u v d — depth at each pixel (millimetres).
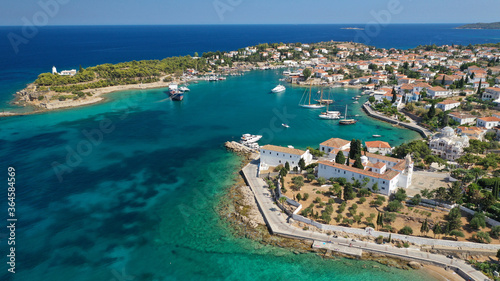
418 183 123062
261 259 90875
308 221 103000
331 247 92875
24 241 98812
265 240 98375
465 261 85688
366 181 115938
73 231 103812
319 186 123500
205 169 148250
